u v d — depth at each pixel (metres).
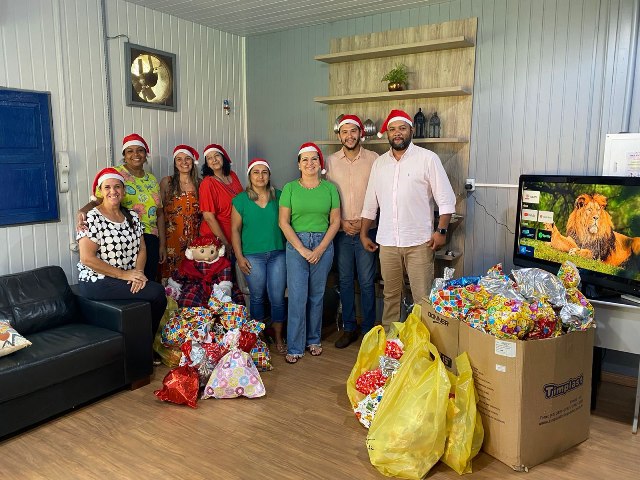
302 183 3.45
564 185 2.87
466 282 2.64
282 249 3.61
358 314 4.31
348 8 3.82
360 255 3.66
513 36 3.41
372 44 4.02
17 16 3.13
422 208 3.32
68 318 3.09
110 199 3.10
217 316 3.36
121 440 2.49
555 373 2.25
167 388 2.84
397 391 2.29
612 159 2.79
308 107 4.46
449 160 3.74
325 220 3.47
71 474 2.22
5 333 2.56
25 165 3.23
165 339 3.26
